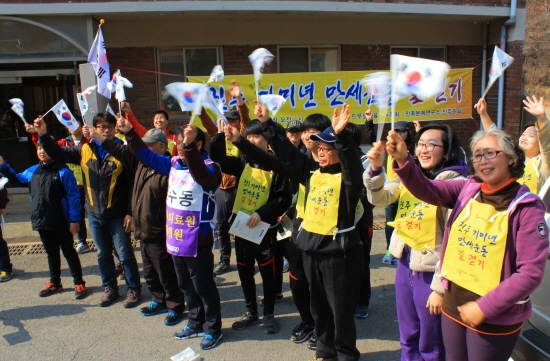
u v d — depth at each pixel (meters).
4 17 7.18
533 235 1.88
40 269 5.30
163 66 8.33
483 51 9.21
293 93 7.65
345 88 7.75
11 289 4.73
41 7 7.11
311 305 3.13
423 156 2.69
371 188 2.55
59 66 8.12
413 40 8.96
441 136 2.65
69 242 4.41
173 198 3.46
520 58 8.90
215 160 3.69
